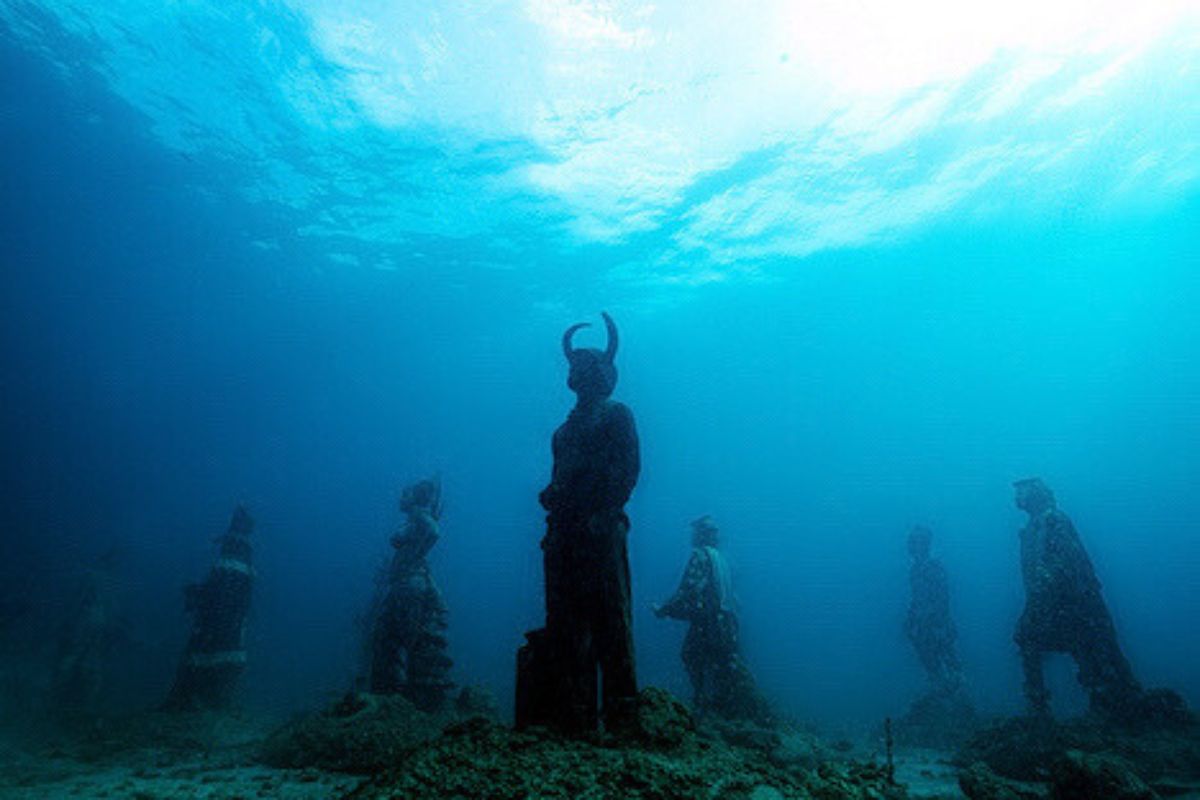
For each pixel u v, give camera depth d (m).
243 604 16.67
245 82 29.92
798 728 15.31
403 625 13.46
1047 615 12.86
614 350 7.85
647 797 4.33
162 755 12.33
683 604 14.72
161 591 43.09
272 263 48.28
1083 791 7.10
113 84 30.23
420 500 14.80
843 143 35.47
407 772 4.84
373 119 32.16
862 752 14.62
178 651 30.03
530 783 4.46
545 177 37.12
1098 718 11.85
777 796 4.62
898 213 45.38
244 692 27.11
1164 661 43.41
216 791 8.80
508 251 46.62
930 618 19.58
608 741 5.62
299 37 27.28
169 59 28.62
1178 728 11.14
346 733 10.77
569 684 6.30
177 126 33.28
